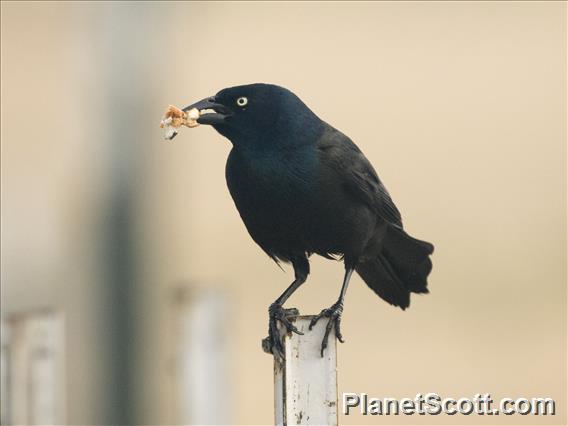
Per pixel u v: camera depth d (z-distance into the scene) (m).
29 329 11.15
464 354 19.42
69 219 15.10
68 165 16.31
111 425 13.09
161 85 13.92
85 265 13.16
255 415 18.20
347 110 25.95
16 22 23.17
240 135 10.73
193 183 23.33
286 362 8.27
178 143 22.44
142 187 13.27
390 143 25.25
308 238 10.96
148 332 13.31
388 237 11.65
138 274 13.23
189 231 22.23
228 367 15.02
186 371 14.29
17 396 11.03
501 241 23.16
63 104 18.61
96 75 13.53
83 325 13.00
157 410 13.64
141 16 13.51
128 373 13.11
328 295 20.34
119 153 13.20
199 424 14.35
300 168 10.70
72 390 12.84
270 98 10.70
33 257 13.85
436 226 23.33
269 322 10.40
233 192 10.93
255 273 20.89
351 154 10.96
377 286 12.05
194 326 14.49
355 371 18.91
